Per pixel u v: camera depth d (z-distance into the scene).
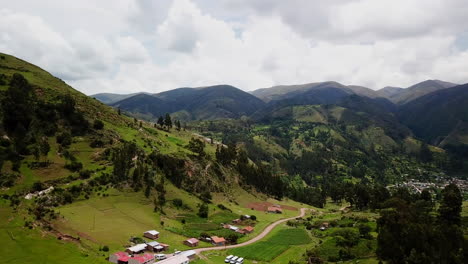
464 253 84.12
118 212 112.50
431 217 113.81
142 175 139.88
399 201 113.38
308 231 133.12
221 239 109.00
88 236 88.88
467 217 127.38
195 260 89.62
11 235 76.44
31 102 139.75
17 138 121.56
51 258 71.56
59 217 94.25
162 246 92.62
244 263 91.94
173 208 133.75
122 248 87.75
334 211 197.75
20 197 97.25
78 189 114.50
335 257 92.75
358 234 107.12
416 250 80.94
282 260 95.88
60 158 126.19
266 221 148.75
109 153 141.88
